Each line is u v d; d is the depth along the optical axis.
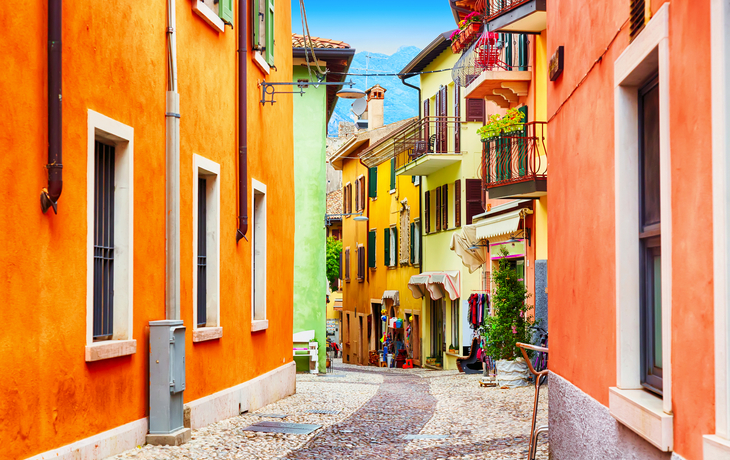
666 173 3.85
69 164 6.50
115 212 7.69
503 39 20.45
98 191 7.40
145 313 8.14
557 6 7.30
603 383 5.48
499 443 8.98
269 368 13.53
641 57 4.37
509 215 19.00
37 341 5.97
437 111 28.83
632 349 4.97
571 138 6.64
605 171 5.45
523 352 7.35
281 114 15.01
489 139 18.28
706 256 3.33
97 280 7.33
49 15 6.09
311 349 23.14
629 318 4.98
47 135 6.10
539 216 17.55
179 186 9.04
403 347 34.81
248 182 12.27
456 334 26.97
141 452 7.53
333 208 51.97
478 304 22.41
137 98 7.97
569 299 6.70
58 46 6.12
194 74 9.73
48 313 6.14
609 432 5.23
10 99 5.61
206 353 10.05
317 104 24.00
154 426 8.15
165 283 8.70
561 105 7.06
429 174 30.11
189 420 9.08
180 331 8.43
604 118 5.49
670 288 3.80
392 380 21.12
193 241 9.61
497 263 21.88
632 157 5.01
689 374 3.55
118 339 7.63
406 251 33.97
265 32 13.20
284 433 9.55
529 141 17.86
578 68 6.38
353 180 45.19
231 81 11.28
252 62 12.56
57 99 6.11
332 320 55.38
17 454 5.67
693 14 3.49
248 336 12.09
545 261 17.03
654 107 4.75
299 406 12.88
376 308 40.25
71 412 6.52
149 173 8.27
